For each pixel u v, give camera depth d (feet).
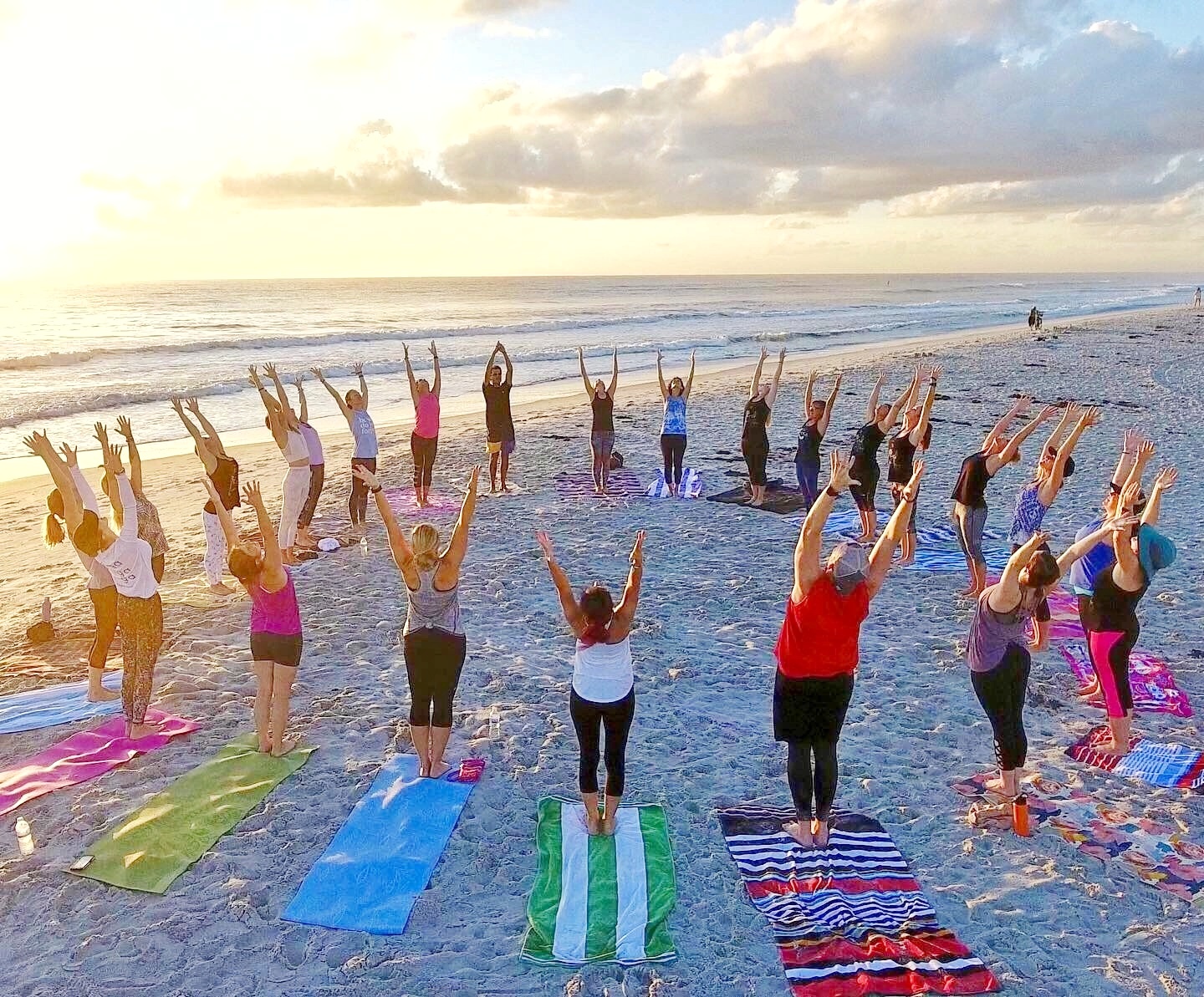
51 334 154.81
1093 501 41.52
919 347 136.26
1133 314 209.05
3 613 30.27
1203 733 21.48
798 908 15.39
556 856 16.65
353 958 14.28
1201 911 15.51
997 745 18.03
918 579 32.37
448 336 160.97
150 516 24.73
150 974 13.97
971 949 14.55
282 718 19.93
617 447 56.80
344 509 41.78
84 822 17.74
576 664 16.65
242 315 223.71
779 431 62.23
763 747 21.04
